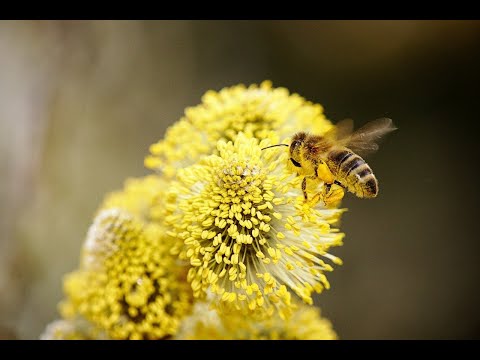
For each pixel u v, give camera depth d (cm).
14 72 20
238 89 13
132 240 12
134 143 23
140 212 13
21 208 19
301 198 12
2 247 19
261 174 12
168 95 24
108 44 23
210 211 11
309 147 12
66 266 19
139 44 24
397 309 24
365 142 13
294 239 12
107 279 12
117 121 23
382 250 25
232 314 12
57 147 20
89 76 22
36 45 21
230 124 13
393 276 25
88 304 13
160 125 24
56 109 20
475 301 24
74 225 20
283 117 13
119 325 12
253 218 11
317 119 13
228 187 12
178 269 12
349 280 25
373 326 24
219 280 11
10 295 18
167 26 24
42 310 18
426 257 25
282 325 13
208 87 25
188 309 12
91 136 22
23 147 20
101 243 12
